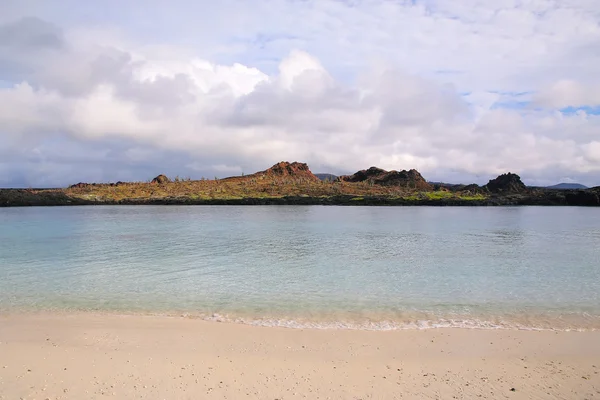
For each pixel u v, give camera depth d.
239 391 9.48
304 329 14.37
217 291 21.41
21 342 12.74
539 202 160.00
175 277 25.50
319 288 22.17
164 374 10.34
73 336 13.41
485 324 15.13
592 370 10.81
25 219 86.81
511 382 10.11
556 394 9.54
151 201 169.50
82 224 73.31
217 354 11.79
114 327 14.52
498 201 160.50
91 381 9.90
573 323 15.32
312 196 177.00
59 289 21.88
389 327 14.70
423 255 35.81
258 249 39.97
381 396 9.34
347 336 13.54
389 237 51.75
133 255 35.72
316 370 10.70
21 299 19.48
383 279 24.81
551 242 46.25
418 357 11.66
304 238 50.47
